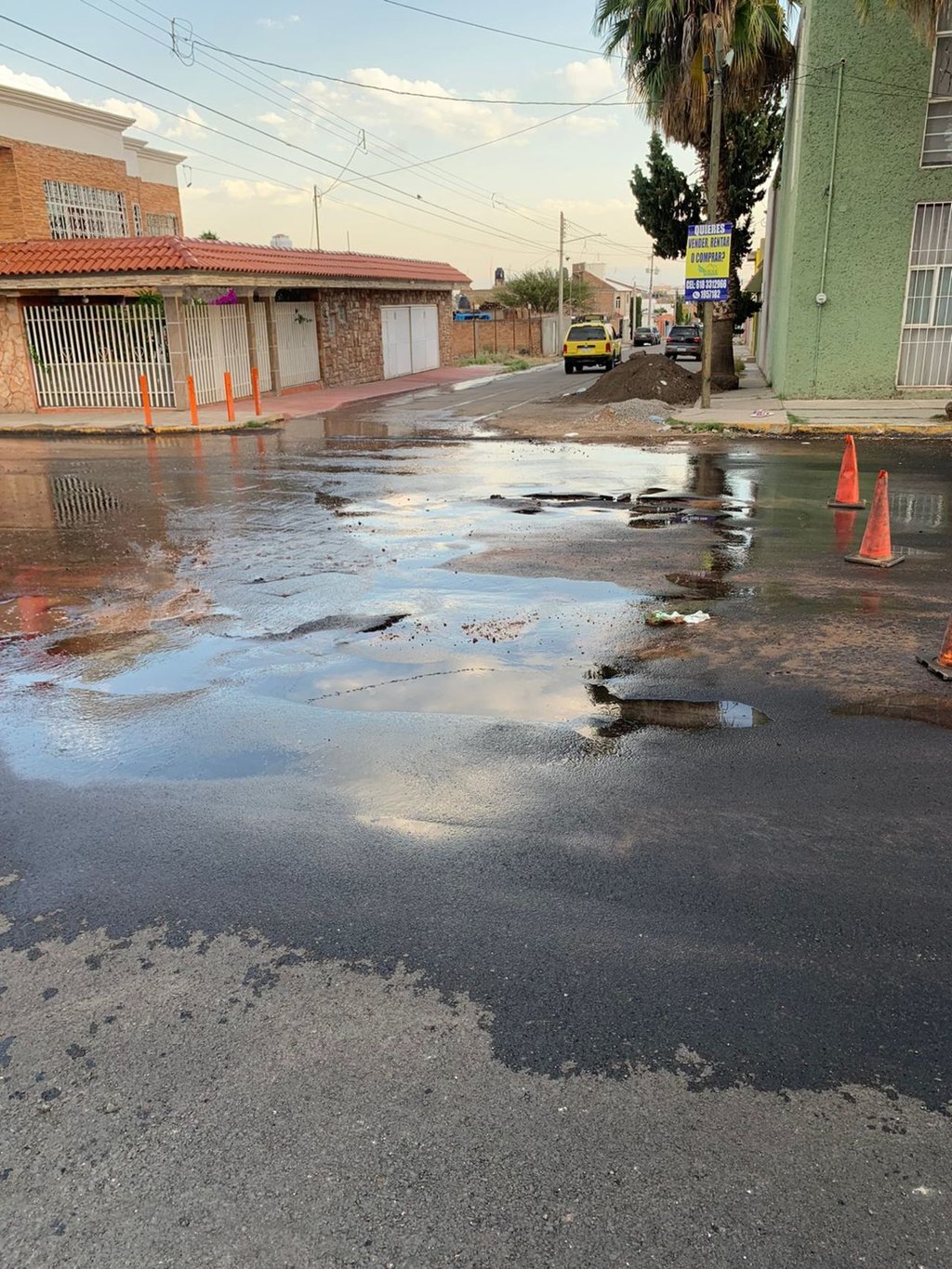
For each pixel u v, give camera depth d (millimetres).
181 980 3002
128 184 30953
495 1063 2631
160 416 22250
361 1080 2576
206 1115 2471
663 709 5043
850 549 8586
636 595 7203
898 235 19547
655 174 27719
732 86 21672
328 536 9539
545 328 63188
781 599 7047
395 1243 2111
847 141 19266
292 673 5711
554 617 6668
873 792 4117
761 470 13164
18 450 18031
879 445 15406
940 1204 2189
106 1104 2514
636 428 18484
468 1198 2215
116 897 3457
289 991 2938
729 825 3865
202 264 21453
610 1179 2260
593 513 10453
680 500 11109
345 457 15727
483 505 11094
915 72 18531
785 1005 2846
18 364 23625
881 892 3398
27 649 6320
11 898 3467
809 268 20250
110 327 23453
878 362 20391
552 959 3061
